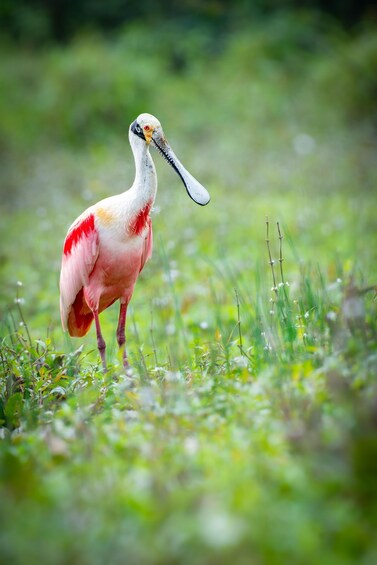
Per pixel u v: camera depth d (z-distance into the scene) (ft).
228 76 120.57
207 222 64.85
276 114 107.34
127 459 21.99
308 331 30.81
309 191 74.18
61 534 18.15
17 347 34.09
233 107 110.83
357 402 22.18
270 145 95.35
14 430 28.02
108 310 49.03
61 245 60.08
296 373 25.79
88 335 45.03
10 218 74.64
